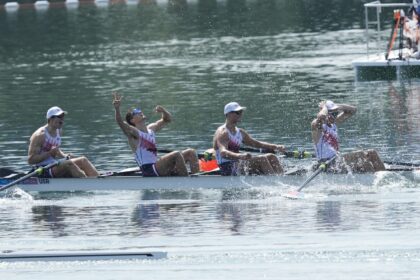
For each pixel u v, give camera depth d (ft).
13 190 277.44
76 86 502.79
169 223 235.20
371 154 266.16
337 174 266.77
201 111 408.46
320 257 203.62
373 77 485.97
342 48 622.54
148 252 211.82
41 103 449.48
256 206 250.37
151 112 412.36
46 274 201.98
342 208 243.40
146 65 579.07
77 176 276.00
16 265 207.82
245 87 474.49
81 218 244.42
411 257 200.75
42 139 274.57
